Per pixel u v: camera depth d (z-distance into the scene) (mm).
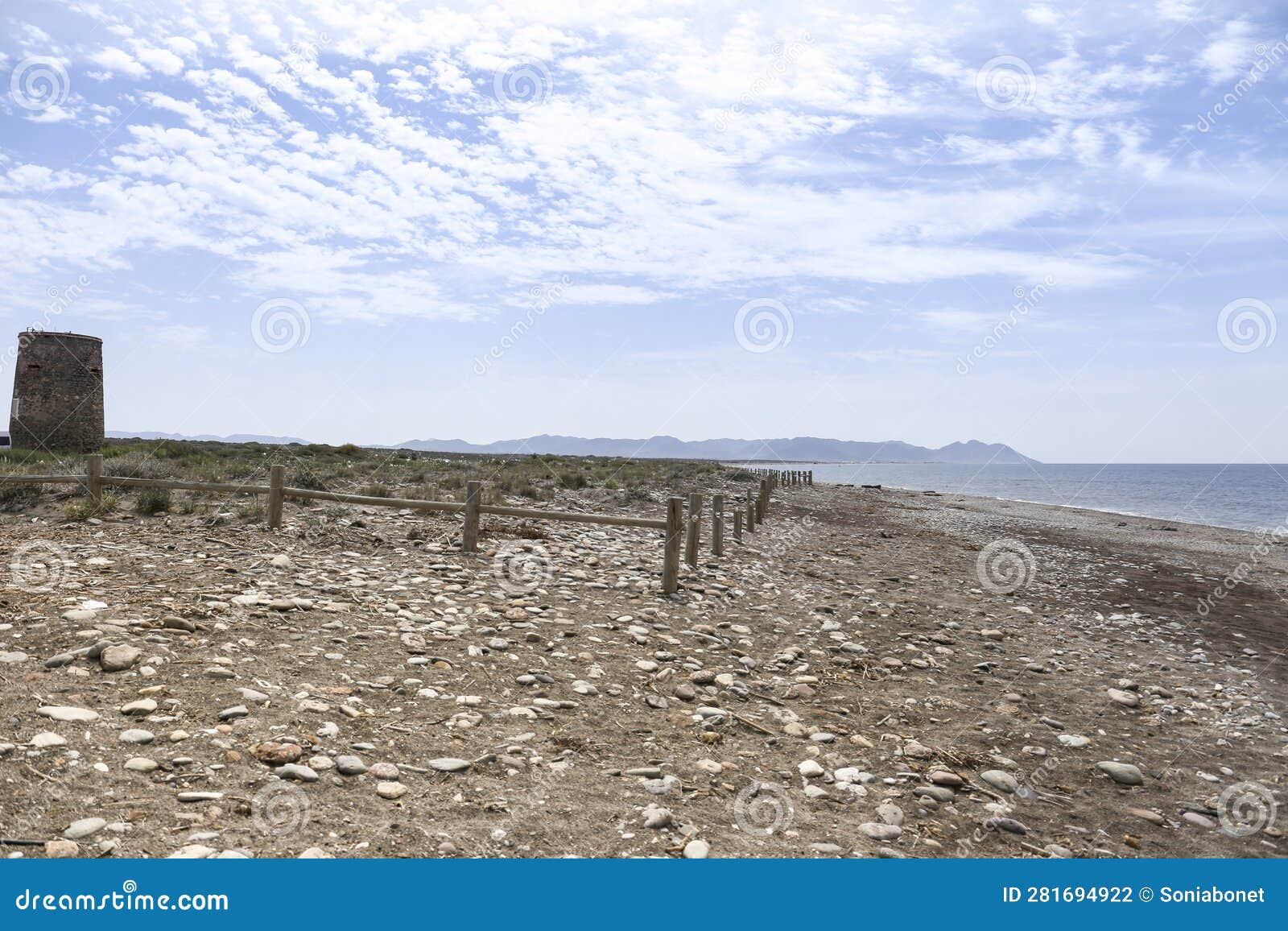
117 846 4055
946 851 5180
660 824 5027
